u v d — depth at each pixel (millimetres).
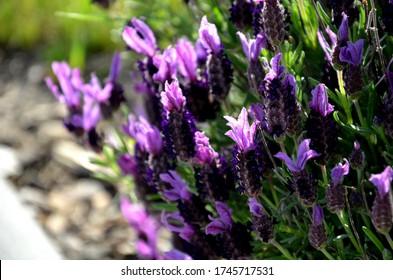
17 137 1164
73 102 837
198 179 675
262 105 672
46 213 1011
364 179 692
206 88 724
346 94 671
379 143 695
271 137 693
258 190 642
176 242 793
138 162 759
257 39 665
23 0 1438
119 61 809
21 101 1272
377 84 661
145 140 721
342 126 685
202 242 705
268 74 627
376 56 692
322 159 638
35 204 1022
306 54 732
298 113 631
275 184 720
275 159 693
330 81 683
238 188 648
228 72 697
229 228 675
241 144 633
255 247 732
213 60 694
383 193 604
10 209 952
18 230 925
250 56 669
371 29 662
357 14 676
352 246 712
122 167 805
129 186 874
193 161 672
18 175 1079
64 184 1062
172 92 661
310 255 707
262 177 681
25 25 1436
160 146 716
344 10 671
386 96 637
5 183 1000
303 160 623
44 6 1421
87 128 840
